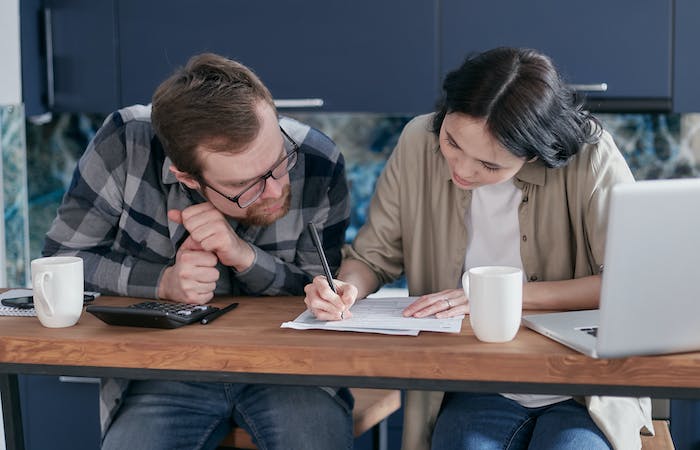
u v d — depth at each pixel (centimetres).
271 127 171
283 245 200
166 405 186
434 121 185
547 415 178
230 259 185
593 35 287
